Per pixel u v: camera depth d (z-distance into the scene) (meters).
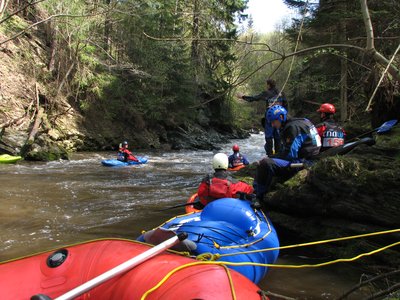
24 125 15.77
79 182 9.79
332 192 4.83
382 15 8.38
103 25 20.64
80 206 7.12
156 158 17.80
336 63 14.02
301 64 17.83
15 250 4.79
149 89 23.80
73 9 17.06
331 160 4.87
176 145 24.00
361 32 11.14
